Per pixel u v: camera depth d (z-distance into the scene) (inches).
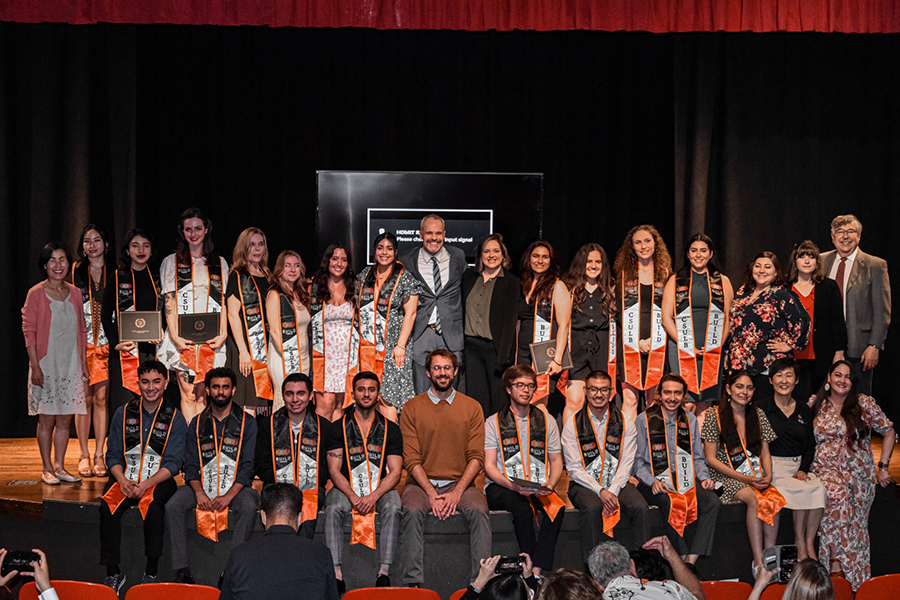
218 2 249.0
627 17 252.2
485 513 172.1
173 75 274.5
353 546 178.9
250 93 276.8
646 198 282.2
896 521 205.6
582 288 207.2
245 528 174.1
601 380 180.1
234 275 203.0
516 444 180.2
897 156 278.7
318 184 270.5
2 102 265.4
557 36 280.1
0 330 267.4
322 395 203.6
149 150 274.7
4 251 267.0
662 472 181.6
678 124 274.5
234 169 277.0
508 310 207.9
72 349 200.8
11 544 188.5
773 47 275.0
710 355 209.5
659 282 211.0
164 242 276.2
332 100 279.4
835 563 185.2
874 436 268.7
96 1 247.4
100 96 269.1
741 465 183.8
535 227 273.0
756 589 128.1
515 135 281.0
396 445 178.9
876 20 255.0
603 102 281.0
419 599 137.1
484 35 279.6
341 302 203.8
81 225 268.5
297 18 249.4
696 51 273.6
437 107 280.1
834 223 229.9
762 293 206.7
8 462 227.0
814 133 276.8
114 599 134.5
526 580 151.7
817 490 181.2
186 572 173.2
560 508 173.6
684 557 177.5
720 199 276.7
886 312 223.0
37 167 267.4
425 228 210.4
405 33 278.8
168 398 187.8
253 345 201.3
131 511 177.6
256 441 179.6
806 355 215.9
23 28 265.7
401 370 204.2
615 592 121.5
